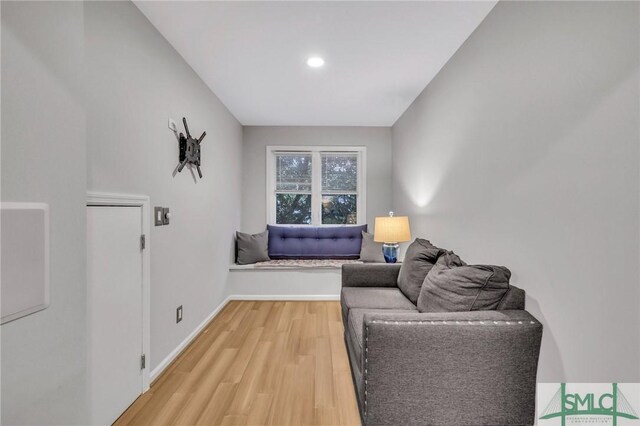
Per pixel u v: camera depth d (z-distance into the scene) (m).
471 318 1.32
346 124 4.36
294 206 4.53
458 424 1.30
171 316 2.19
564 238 1.29
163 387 1.86
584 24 1.20
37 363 0.61
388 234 3.06
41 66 0.63
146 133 1.89
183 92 2.42
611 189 1.09
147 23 1.91
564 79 1.29
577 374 1.23
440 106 2.64
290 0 1.76
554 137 1.35
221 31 2.06
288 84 2.94
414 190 3.38
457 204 2.29
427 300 1.73
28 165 0.60
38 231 0.61
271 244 4.18
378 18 1.93
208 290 2.95
